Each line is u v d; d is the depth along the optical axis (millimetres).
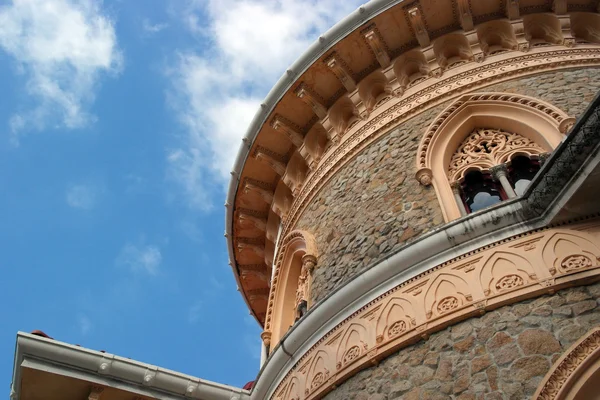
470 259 7141
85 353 10094
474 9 11367
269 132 12664
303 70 11938
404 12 11500
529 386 5695
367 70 11953
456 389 6098
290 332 8531
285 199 12961
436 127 9625
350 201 9859
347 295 7910
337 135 11766
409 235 8188
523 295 6469
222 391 10609
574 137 6543
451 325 6707
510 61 10570
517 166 8766
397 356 6879
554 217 6910
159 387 10367
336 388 7281
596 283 6305
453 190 8672
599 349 5598
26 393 9898
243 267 15023
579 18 11367
